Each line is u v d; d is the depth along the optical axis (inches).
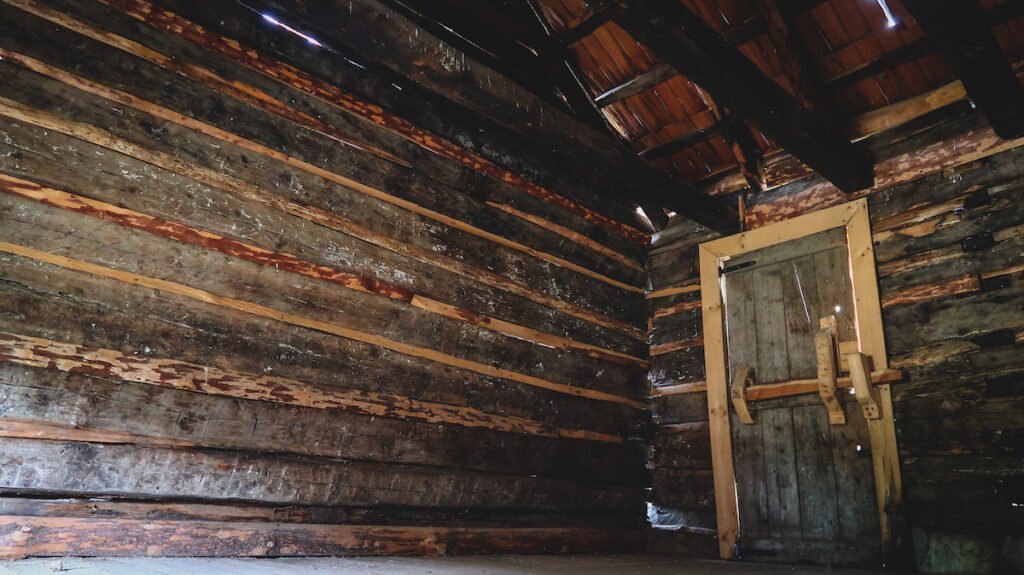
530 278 199.3
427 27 188.2
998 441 157.6
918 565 163.3
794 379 196.1
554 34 212.4
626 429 217.2
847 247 193.9
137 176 132.6
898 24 176.1
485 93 153.8
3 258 116.5
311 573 110.5
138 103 134.6
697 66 146.9
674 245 236.5
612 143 183.6
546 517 189.3
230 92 147.5
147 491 125.0
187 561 116.5
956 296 171.2
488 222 191.9
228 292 141.1
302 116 157.8
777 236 209.6
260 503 139.1
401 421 162.4
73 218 124.4
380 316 163.8
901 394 174.9
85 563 104.5
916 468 169.2
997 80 146.7
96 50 131.3
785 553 187.3
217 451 135.0
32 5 125.0
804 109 167.6
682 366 223.3
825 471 185.0
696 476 211.3
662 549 211.8
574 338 207.9
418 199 176.4
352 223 162.2
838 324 191.0
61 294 121.2
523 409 188.5
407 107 178.4
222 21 147.6
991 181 172.1
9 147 119.3
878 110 195.2
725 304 218.5
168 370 130.0
